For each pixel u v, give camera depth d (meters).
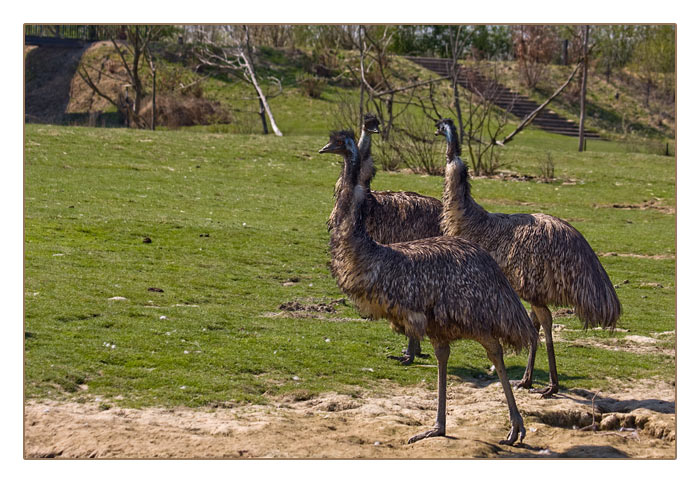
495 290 8.30
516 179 34.50
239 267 17.31
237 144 36.44
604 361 11.94
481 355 12.18
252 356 10.95
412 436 8.36
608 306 10.06
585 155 41.56
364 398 9.88
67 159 29.39
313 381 10.29
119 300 13.28
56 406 8.68
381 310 8.45
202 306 13.65
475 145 42.09
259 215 23.59
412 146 37.12
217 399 9.30
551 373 10.34
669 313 15.41
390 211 12.23
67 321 11.72
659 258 21.39
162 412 8.79
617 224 26.34
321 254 19.33
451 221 10.91
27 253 16.17
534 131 52.50
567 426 9.53
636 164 39.62
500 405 9.80
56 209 21.11
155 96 50.50
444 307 8.18
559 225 10.33
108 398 9.04
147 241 18.73
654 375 11.31
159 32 56.50
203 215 22.69
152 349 10.84
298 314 13.83
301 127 50.94
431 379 10.94
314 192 28.47
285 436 8.23
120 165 29.67
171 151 33.47
